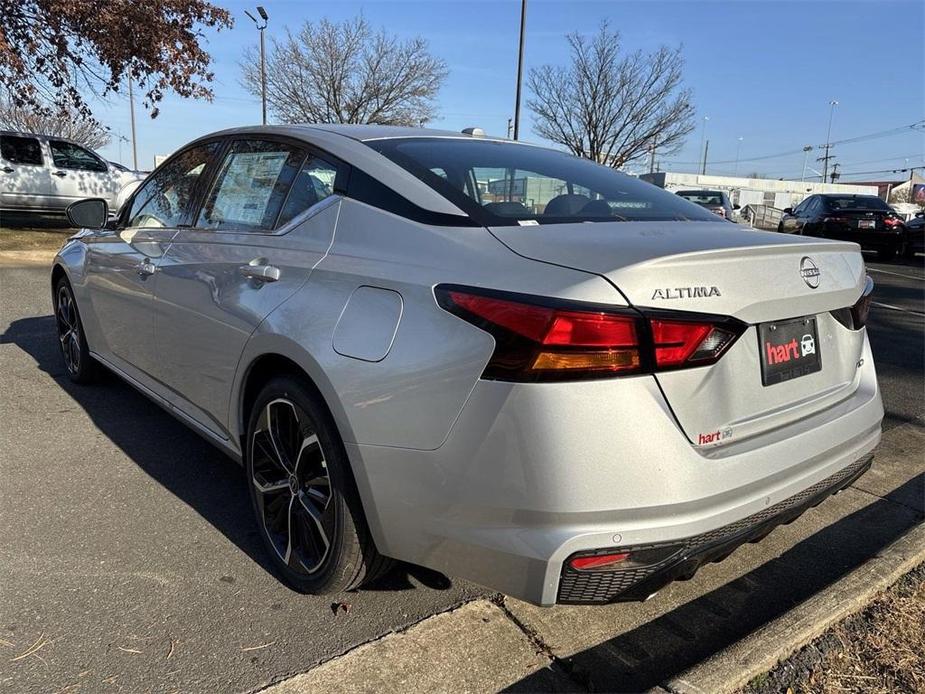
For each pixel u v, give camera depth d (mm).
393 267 2170
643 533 1813
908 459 4152
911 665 2256
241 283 2732
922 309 9672
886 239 16969
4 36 11742
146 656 2189
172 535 2920
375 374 2078
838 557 3033
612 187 2871
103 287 4016
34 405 4367
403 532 2080
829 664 2246
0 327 6352
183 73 13750
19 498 3164
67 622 2330
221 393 2879
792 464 2109
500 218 2244
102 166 14867
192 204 3416
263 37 25484
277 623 2381
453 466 1913
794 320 2223
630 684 2203
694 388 1892
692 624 2531
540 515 1797
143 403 4492
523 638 2375
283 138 2975
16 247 11016
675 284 1866
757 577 2865
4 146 13695
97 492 3262
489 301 1880
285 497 2611
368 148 2650
